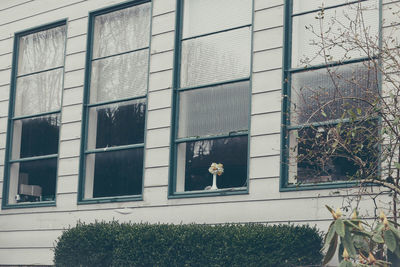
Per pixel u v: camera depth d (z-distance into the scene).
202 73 11.52
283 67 10.48
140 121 12.19
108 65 12.86
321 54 10.23
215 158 11.15
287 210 10.15
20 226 13.46
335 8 10.22
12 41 14.38
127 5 12.72
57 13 13.73
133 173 12.10
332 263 9.60
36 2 14.10
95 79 12.98
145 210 11.73
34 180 13.48
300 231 9.47
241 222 10.59
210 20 11.59
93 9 13.16
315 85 10.19
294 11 10.61
